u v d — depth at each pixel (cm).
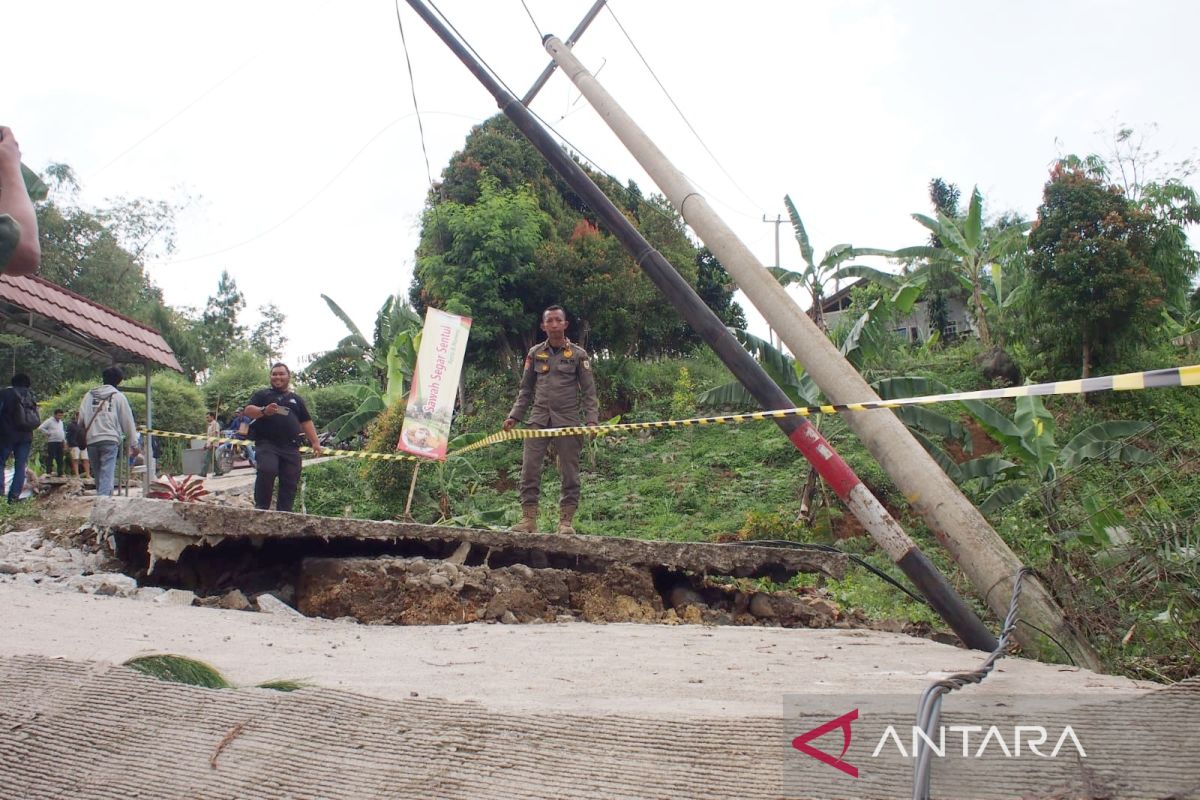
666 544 780
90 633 491
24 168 242
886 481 1706
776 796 224
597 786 235
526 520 868
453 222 2428
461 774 245
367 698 289
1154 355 1948
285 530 725
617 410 2588
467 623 677
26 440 1231
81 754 266
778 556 797
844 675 419
